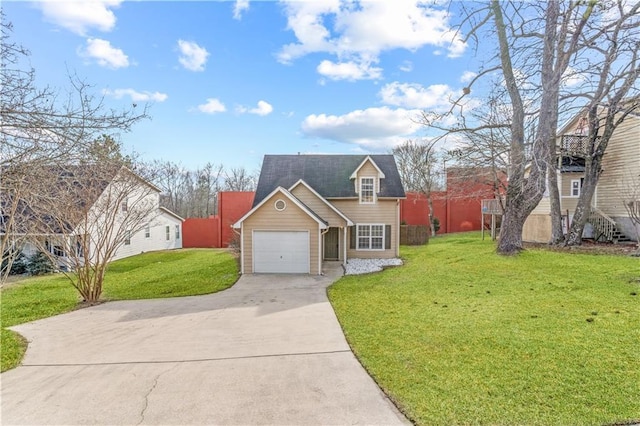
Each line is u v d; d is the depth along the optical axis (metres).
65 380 4.45
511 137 12.61
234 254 18.09
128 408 3.72
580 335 5.21
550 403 3.51
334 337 5.85
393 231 16.52
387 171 17.77
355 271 13.44
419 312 6.99
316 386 4.11
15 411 3.71
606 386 3.78
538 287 8.27
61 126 4.92
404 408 3.55
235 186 42.94
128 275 13.88
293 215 13.01
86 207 9.69
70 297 10.12
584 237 16.33
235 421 3.42
